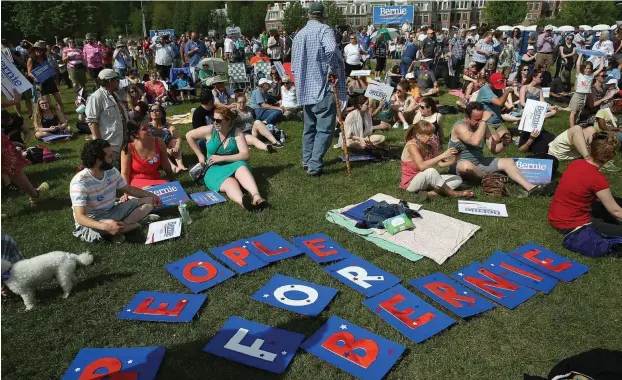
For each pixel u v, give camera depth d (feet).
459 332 10.61
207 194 18.49
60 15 151.33
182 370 9.43
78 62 44.62
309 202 18.04
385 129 31.07
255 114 32.91
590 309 11.38
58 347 10.14
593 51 38.04
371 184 19.99
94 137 19.47
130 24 288.92
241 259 13.66
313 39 19.15
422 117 25.93
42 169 22.85
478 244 14.71
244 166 18.44
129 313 11.17
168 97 41.57
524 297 11.84
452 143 19.88
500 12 227.61
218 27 282.77
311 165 20.86
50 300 11.73
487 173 19.49
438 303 11.60
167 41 48.29
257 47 80.84
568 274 12.88
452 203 17.88
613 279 12.66
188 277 12.71
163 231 15.28
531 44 47.88
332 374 9.30
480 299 11.76
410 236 14.97
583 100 30.37
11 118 24.82
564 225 14.97
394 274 13.02
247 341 10.17
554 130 30.35
